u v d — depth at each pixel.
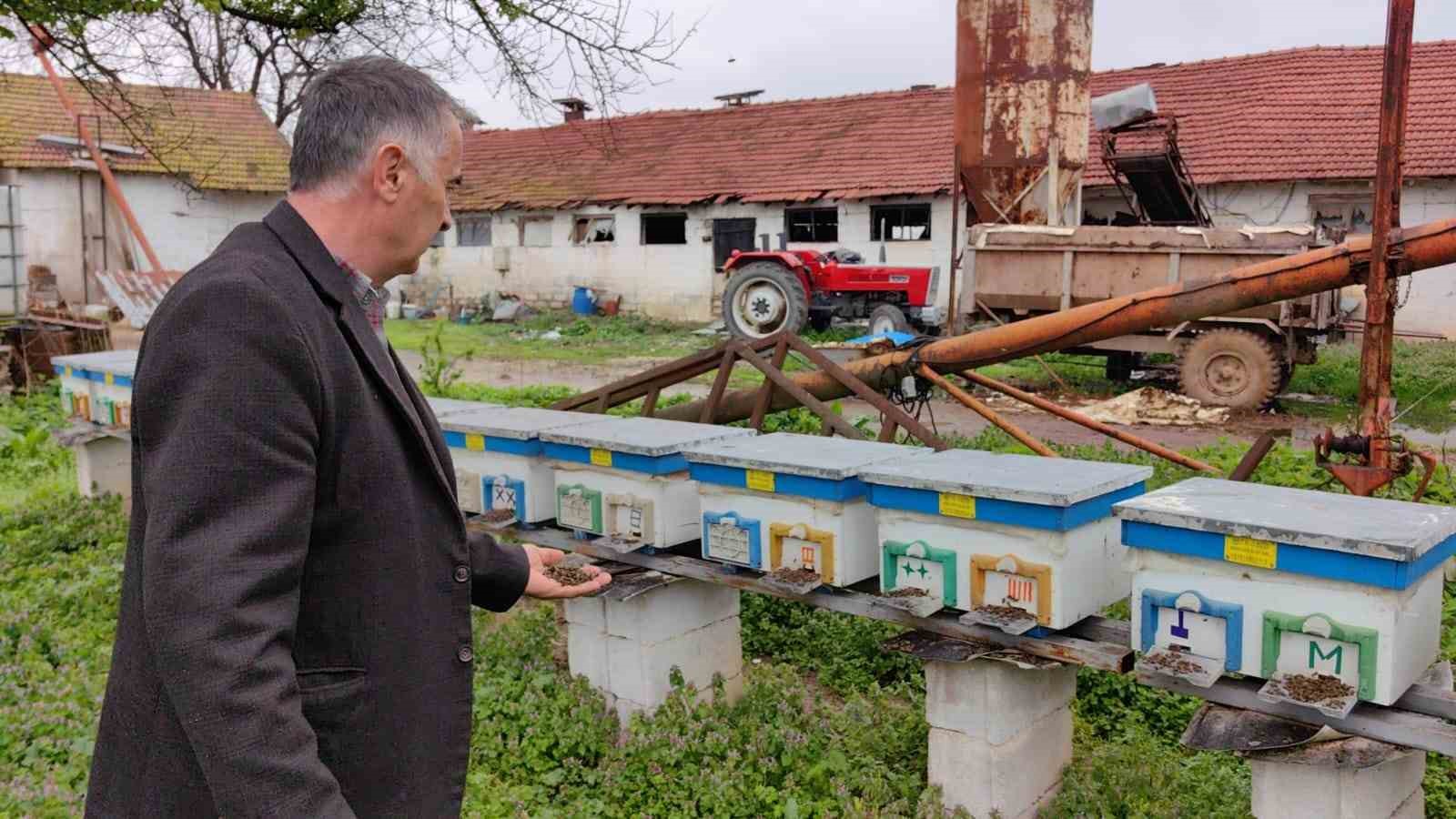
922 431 5.89
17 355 13.15
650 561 4.36
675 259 23.55
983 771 3.62
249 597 1.63
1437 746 2.69
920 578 3.63
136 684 1.84
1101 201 19.25
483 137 29.38
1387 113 5.30
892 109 23.94
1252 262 11.76
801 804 3.81
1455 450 10.11
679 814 3.81
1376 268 5.41
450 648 2.08
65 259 21.72
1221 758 4.16
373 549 1.92
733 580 4.05
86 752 4.10
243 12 8.38
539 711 4.48
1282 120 19.08
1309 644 2.85
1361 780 3.00
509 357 18.42
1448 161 16.94
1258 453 5.95
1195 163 18.78
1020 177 12.22
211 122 23.84
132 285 16.48
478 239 26.52
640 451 4.31
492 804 3.85
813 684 5.07
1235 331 12.25
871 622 5.34
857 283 17.84
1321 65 20.30
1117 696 4.67
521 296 25.72
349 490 1.88
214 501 1.64
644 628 4.41
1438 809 3.80
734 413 7.34
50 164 21.02
